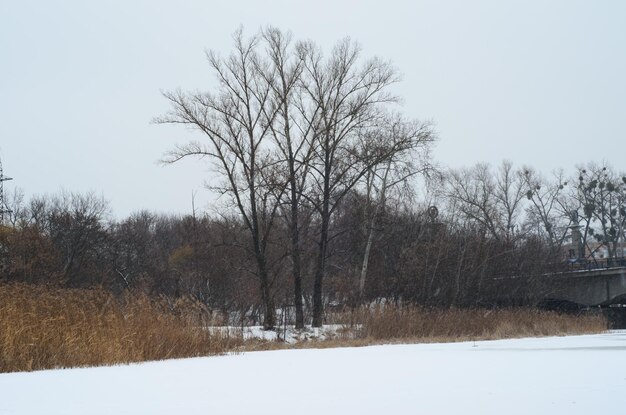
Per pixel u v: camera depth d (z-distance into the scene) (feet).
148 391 32.83
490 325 117.80
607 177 291.79
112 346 56.49
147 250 210.59
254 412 25.49
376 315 108.68
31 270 133.39
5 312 55.36
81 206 216.54
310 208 133.90
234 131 123.85
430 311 128.06
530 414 23.71
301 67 127.75
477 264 156.76
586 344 77.15
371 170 132.98
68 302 63.62
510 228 240.32
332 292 154.10
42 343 53.16
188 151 122.11
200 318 74.84
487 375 37.29
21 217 191.52
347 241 157.99
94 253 175.73
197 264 138.72
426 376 37.32
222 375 40.68
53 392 33.32
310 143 128.57
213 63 123.34
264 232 128.98
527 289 165.78
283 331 113.60
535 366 43.04
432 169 134.31
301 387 33.17
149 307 68.33
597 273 181.78
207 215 146.72
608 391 29.27
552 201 286.25
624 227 304.71
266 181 124.67
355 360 52.13
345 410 25.44
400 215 156.76
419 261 148.15
